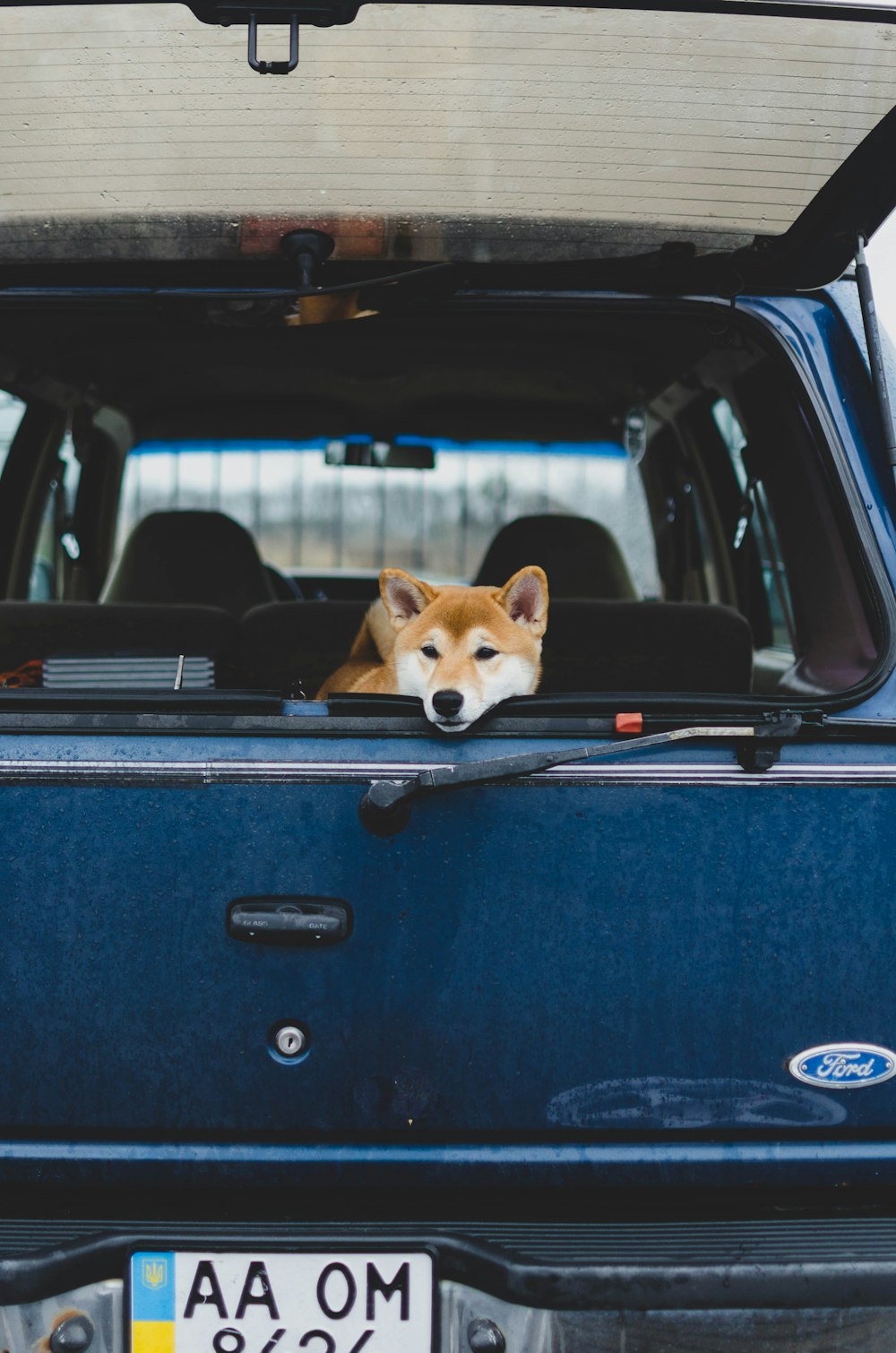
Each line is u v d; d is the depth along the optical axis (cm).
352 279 219
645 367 340
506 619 251
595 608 257
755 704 177
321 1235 165
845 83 173
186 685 214
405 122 182
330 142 186
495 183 195
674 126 182
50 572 411
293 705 178
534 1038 173
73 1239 165
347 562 437
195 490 436
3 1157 172
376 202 199
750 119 179
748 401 288
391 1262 164
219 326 233
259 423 422
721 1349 163
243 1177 173
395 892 172
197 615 251
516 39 165
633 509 429
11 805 172
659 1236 171
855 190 191
